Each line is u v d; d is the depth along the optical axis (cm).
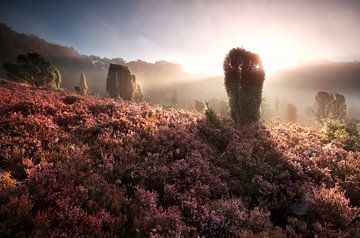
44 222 579
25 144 952
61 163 834
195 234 662
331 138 1739
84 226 601
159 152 1069
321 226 760
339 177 1113
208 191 854
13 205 609
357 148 1515
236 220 728
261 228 733
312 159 1246
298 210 866
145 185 843
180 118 1645
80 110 1466
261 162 1124
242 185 981
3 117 1173
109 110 1523
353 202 959
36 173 746
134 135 1158
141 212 692
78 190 699
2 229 547
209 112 1716
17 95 1656
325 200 841
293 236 737
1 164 853
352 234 747
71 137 1087
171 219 677
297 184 988
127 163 930
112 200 716
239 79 1898
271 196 931
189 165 986
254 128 1722
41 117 1247
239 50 1880
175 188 831
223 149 1328
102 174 838
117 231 623
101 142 1062
